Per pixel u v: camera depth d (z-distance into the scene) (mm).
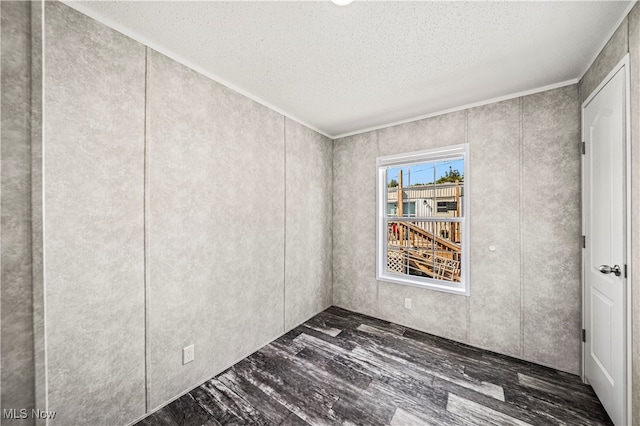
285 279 2629
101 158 1343
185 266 1737
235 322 2094
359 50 1643
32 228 423
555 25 1408
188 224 1752
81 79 1272
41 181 432
